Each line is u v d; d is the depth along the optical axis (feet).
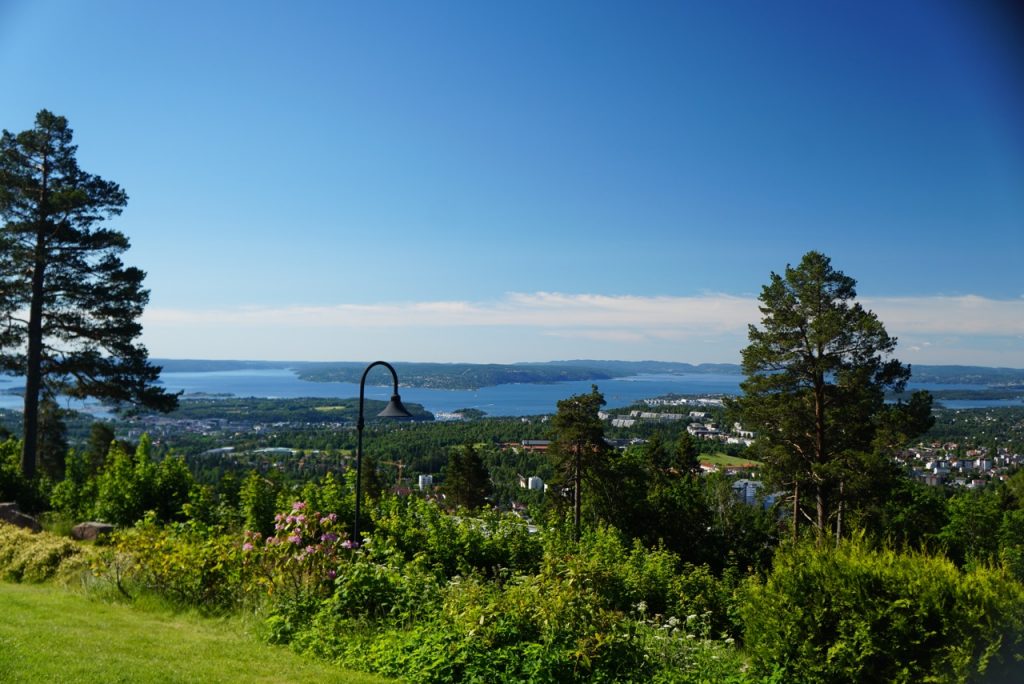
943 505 97.30
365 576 24.04
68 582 27.89
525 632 19.51
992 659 16.30
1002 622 16.29
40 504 50.08
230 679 17.15
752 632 19.83
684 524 83.20
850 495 77.92
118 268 68.95
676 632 23.24
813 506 88.99
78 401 71.77
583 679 18.25
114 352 69.26
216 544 28.55
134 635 20.65
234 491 47.52
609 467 86.12
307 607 23.94
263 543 29.27
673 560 41.91
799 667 18.30
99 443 134.92
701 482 118.52
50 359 66.28
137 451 51.24
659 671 19.26
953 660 16.31
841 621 17.78
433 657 18.81
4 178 62.39
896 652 17.08
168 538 29.27
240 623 23.95
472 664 18.51
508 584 25.89
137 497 45.62
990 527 88.02
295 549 27.45
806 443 82.28
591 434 85.61
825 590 18.38
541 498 114.83
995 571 17.56
